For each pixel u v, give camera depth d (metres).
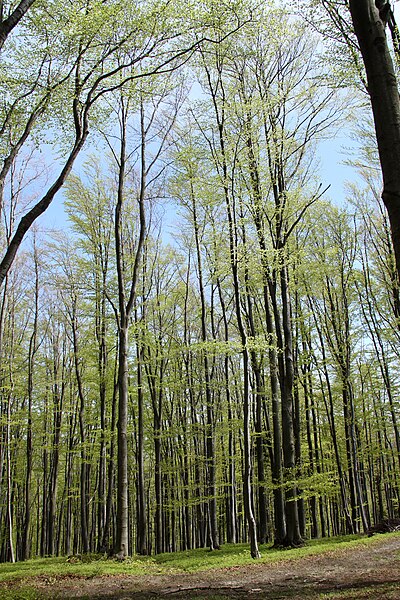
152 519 34.19
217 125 13.62
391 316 18.80
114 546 13.41
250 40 13.57
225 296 22.73
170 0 8.34
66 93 8.95
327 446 24.25
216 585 8.70
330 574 8.62
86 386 24.52
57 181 7.52
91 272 18.98
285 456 14.93
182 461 24.92
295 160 15.74
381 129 3.41
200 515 22.52
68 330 24.77
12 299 23.06
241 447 23.83
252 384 18.73
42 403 25.77
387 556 9.99
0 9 6.12
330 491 17.62
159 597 7.86
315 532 23.56
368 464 27.33
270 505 28.75
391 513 29.14
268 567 10.43
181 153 15.36
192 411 22.66
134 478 25.39
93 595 8.27
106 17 8.15
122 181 15.16
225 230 14.08
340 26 7.43
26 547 22.03
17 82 9.19
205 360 19.11
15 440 24.70
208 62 12.74
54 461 23.84
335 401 21.73
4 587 9.25
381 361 20.91
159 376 22.50
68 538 27.06
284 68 14.75
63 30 8.24
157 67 8.71
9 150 10.24
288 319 15.62
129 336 18.12
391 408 19.95
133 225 19.91
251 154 13.64
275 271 15.38
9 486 18.86
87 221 18.77
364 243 19.36
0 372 22.47
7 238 17.83
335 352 19.09
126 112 14.93
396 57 6.36
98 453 21.22
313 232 19.09
